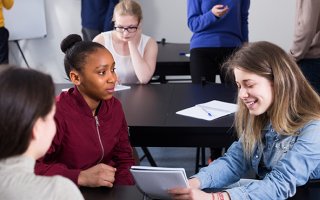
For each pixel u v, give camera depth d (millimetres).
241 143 1509
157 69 3307
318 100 1326
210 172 1437
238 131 1530
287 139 1340
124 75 2691
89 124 1540
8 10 4457
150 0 4680
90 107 1553
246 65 1279
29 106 768
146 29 4770
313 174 1320
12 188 770
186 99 2246
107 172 1309
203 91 2414
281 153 1354
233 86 2436
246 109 1453
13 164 786
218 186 1441
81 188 1272
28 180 783
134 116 1953
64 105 1510
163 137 1856
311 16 2666
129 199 1207
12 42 4785
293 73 1291
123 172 1634
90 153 1555
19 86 775
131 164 1682
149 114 1982
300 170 1251
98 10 4281
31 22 4609
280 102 1289
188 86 2559
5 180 775
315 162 1274
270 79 1282
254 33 4605
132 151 1771
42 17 4648
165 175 1143
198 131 1801
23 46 4848
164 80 3416
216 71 2986
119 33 2568
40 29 4672
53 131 835
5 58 4203
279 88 1275
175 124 1826
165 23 4738
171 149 3498
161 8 4695
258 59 1276
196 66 3012
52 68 4910
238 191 1226
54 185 790
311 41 2740
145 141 1873
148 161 3070
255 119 1425
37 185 781
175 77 4543
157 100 2236
